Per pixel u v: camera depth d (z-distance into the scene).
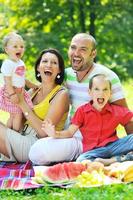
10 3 29.69
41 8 29.47
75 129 8.85
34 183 7.82
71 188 7.65
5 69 8.91
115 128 8.87
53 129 8.74
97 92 8.73
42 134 9.00
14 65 8.93
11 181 7.87
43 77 9.11
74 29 29.33
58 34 29.08
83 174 7.87
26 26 29.70
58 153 8.77
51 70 9.04
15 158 9.16
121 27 30.20
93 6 28.73
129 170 7.96
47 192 7.59
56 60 9.08
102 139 8.79
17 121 9.16
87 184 7.68
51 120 9.00
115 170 8.02
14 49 8.95
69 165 8.11
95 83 8.75
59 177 7.97
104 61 30.95
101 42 30.59
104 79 8.77
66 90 9.14
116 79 9.13
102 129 8.81
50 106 9.07
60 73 9.16
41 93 9.28
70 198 7.17
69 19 29.58
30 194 7.62
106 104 8.85
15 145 9.06
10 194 7.58
